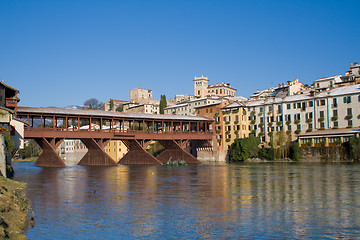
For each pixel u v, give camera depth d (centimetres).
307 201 3397
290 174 6134
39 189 4400
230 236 2283
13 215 2630
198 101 15988
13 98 7544
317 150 9519
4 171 4862
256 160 10912
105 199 3641
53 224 2583
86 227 2511
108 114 10025
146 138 10412
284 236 2267
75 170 7731
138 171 7412
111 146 14925
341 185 4484
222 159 11856
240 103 11862
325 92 10319
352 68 13062
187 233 2356
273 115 11200
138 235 2327
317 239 2203
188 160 10594
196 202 3422
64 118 10012
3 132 5591
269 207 3131
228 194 3909
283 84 14275
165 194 3959
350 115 9481
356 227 2452
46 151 9100
